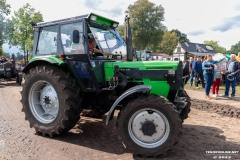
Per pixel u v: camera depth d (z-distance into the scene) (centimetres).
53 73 433
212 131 492
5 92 1011
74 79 435
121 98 371
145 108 363
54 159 351
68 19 454
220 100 858
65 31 457
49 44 483
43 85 463
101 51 458
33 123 456
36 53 500
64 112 417
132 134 371
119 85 427
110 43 488
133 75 418
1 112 640
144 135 366
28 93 466
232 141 433
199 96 947
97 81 438
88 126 512
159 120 361
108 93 448
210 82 880
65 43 457
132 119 370
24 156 361
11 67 1324
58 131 429
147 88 367
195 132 484
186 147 402
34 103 466
